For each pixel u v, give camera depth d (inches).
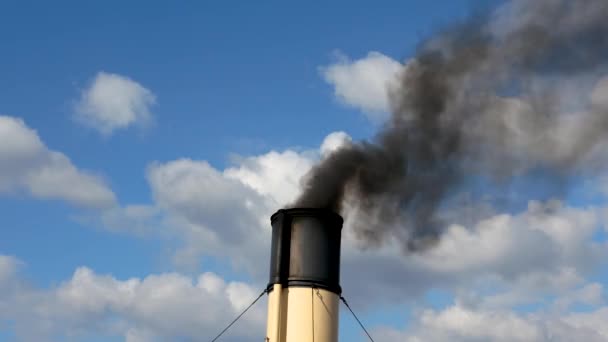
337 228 853.8
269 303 827.4
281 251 829.2
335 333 816.3
